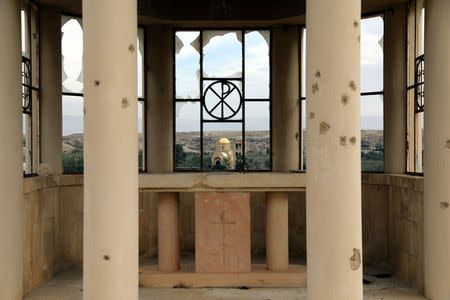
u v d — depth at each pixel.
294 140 10.46
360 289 5.01
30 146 8.78
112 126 5.16
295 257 10.18
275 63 10.50
